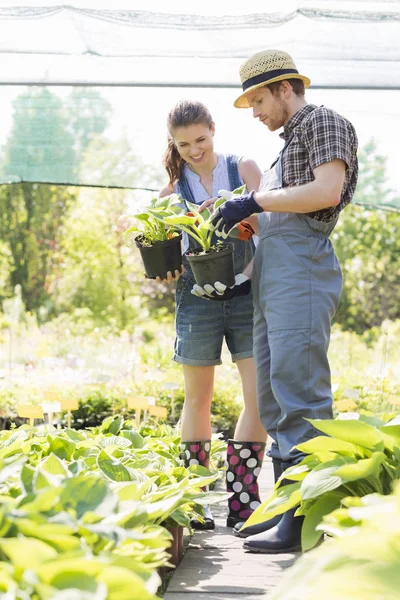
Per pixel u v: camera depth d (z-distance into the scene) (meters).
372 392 7.04
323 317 2.70
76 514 1.68
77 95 4.54
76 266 15.91
